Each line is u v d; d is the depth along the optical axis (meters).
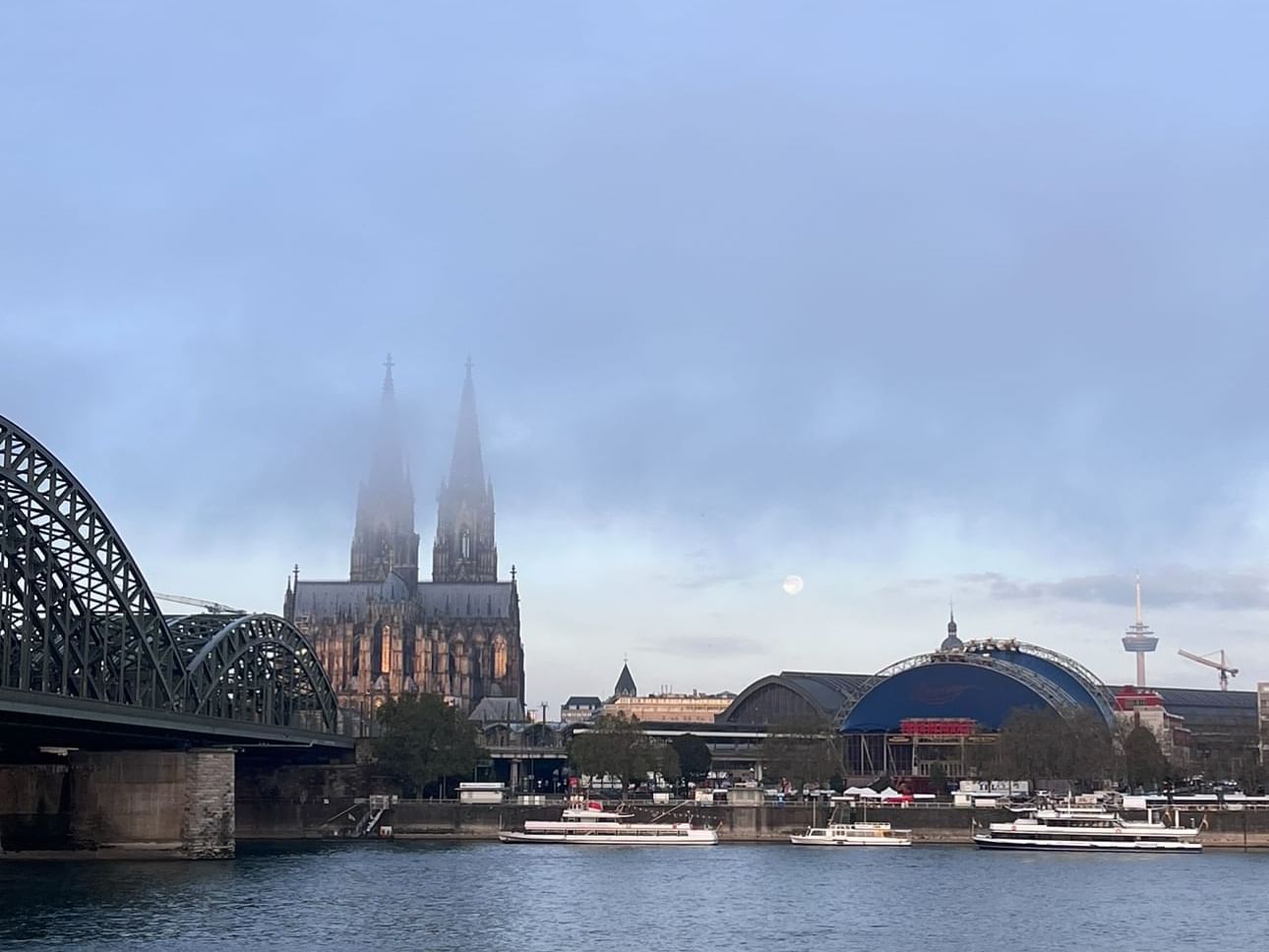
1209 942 141.00
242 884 174.75
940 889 182.62
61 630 158.38
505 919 151.62
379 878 188.00
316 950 129.50
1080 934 145.38
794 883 189.38
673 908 162.62
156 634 182.00
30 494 151.62
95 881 173.50
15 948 125.69
